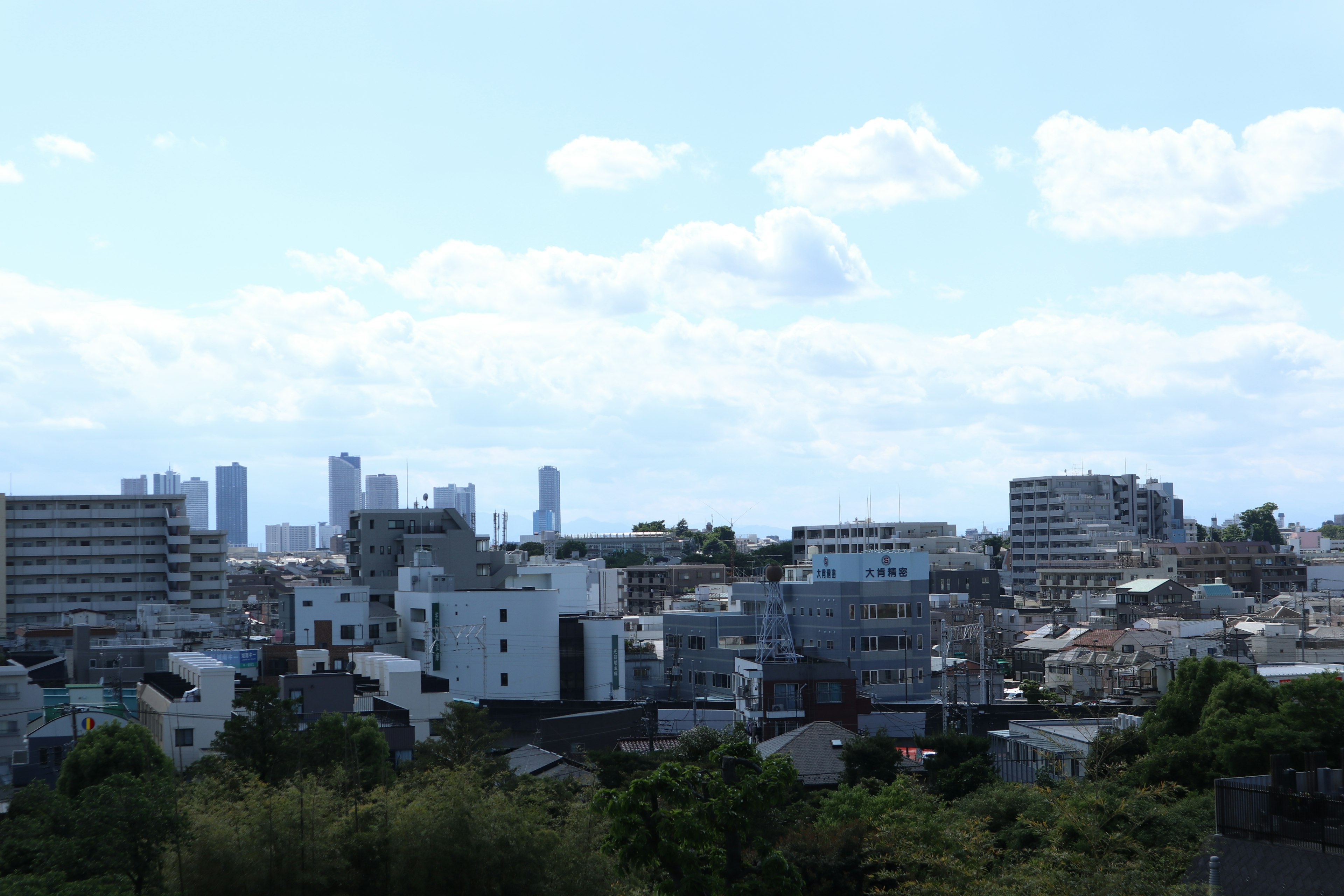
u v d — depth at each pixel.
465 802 29.88
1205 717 43.84
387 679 75.50
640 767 56.62
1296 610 128.25
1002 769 53.12
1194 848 26.95
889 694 104.31
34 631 108.94
